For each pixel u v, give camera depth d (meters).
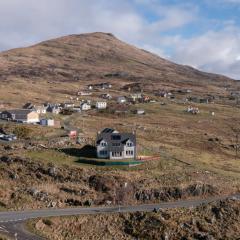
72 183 116.00
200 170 137.12
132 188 114.75
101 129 191.50
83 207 106.44
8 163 122.81
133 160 132.62
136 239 95.88
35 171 119.81
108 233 96.38
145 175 123.50
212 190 121.81
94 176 117.81
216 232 101.25
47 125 181.62
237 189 126.31
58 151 136.00
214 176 133.25
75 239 91.75
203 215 106.06
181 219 102.69
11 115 187.38
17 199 105.88
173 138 196.88
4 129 160.38
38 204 105.50
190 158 154.75
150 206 108.69
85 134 163.75
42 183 115.50
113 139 135.12
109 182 116.00
